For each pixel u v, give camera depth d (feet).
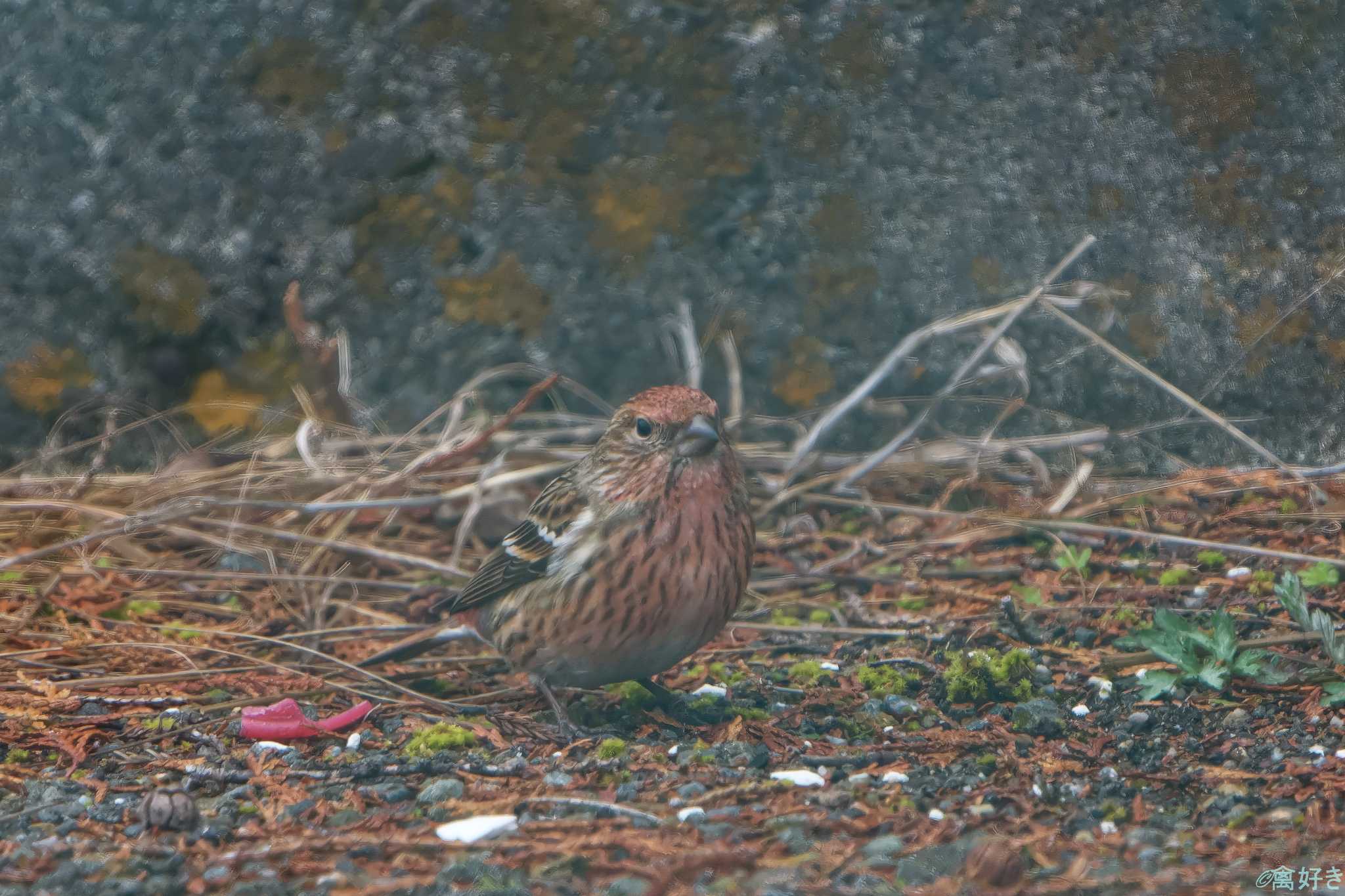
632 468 22.11
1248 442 33.04
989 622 28.09
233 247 41.14
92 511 32.94
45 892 17.19
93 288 40.55
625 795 19.89
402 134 41.70
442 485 35.65
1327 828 18.15
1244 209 38.70
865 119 40.98
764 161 41.27
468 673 27.07
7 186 40.83
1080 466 36.29
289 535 31.40
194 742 22.86
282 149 41.52
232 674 26.07
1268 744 21.24
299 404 40.37
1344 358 37.45
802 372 40.40
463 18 41.63
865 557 32.30
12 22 41.16
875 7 40.83
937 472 36.91
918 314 40.24
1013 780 20.33
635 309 41.11
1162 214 39.19
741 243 41.19
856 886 16.62
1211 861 17.30
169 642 28.07
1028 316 39.42
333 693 25.39
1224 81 38.91
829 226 40.83
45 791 20.62
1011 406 37.47
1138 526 32.91
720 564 22.27
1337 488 33.71
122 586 31.32
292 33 41.52
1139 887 16.42
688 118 41.42
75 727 23.35
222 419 40.01
